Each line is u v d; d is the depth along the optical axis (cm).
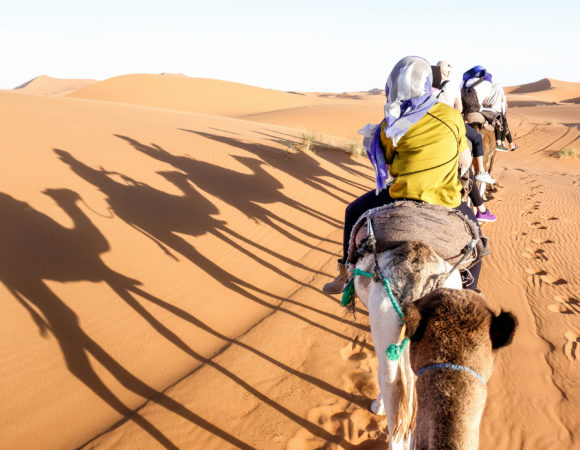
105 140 1040
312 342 534
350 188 1159
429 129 333
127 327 526
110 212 719
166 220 757
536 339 545
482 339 237
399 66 340
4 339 462
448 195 341
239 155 1159
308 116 3619
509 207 1166
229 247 745
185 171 966
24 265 551
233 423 416
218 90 6525
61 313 513
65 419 406
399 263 295
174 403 435
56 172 787
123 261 628
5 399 409
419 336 245
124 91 6241
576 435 402
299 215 930
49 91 18512
